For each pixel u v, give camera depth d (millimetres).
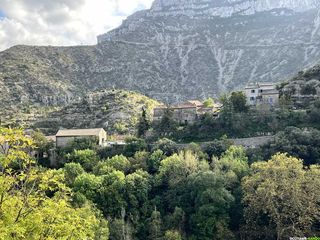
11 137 36250
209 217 92750
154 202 103750
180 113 162625
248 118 139750
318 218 82500
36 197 38938
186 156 111312
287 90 158000
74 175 113438
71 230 37094
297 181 84312
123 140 149500
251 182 89312
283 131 124375
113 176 106438
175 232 88188
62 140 144625
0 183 34594
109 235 88625
